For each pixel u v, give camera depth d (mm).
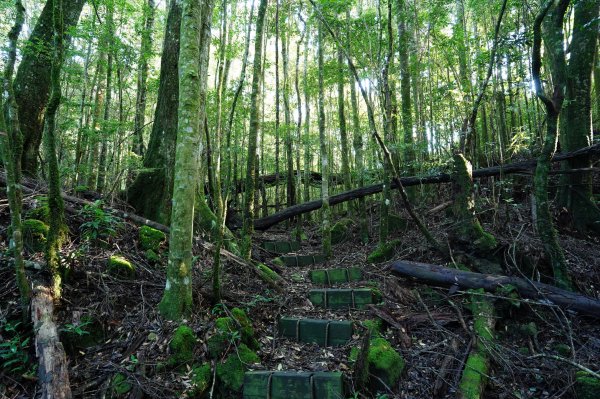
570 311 4105
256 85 5328
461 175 5633
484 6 8453
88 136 6832
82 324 3100
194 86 3586
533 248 5094
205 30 5668
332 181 13586
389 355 3373
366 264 5984
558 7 4496
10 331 2945
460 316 4078
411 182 7426
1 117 2852
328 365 3338
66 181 7738
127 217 4887
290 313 4301
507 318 4215
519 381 3363
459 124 7012
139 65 8531
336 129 16062
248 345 3506
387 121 6258
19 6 3324
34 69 5719
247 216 5340
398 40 8750
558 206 6453
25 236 3674
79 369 2898
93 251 3957
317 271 5477
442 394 3195
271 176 13336
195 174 3617
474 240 5312
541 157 4758
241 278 4691
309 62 14641
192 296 3703
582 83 6277
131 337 3211
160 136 5914
